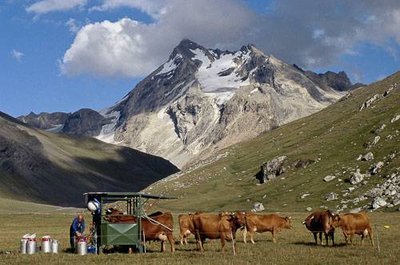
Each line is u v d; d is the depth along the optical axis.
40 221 119.25
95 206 43.72
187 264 35.28
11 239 60.34
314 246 45.28
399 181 139.38
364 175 155.88
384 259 35.97
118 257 39.75
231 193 195.25
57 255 41.44
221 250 42.47
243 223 42.34
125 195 43.94
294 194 164.12
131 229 43.19
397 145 165.25
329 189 157.00
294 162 189.50
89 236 44.50
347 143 187.25
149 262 36.66
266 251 41.56
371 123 193.75
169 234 43.22
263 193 177.00
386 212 118.12
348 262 35.06
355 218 45.81
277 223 49.88
